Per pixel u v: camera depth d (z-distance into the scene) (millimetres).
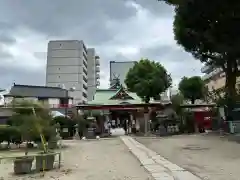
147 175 9250
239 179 8055
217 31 19953
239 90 31922
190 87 54125
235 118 28797
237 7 17312
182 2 19328
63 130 32469
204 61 28766
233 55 22891
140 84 47875
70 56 86750
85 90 93125
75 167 11719
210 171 9383
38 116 17984
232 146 16531
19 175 10359
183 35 25422
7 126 21328
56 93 58312
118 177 9148
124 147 19812
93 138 32656
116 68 80812
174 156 13758
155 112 39281
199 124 35500
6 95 47156
